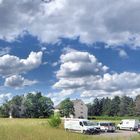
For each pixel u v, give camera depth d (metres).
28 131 33.47
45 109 177.38
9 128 34.59
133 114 188.00
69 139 31.05
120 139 36.50
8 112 175.75
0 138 27.66
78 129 57.91
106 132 63.97
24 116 176.50
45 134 32.06
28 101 177.50
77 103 187.50
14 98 177.75
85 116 187.38
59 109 170.75
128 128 72.69
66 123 59.97
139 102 184.62
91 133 56.47
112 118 140.50
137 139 36.12
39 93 180.12
